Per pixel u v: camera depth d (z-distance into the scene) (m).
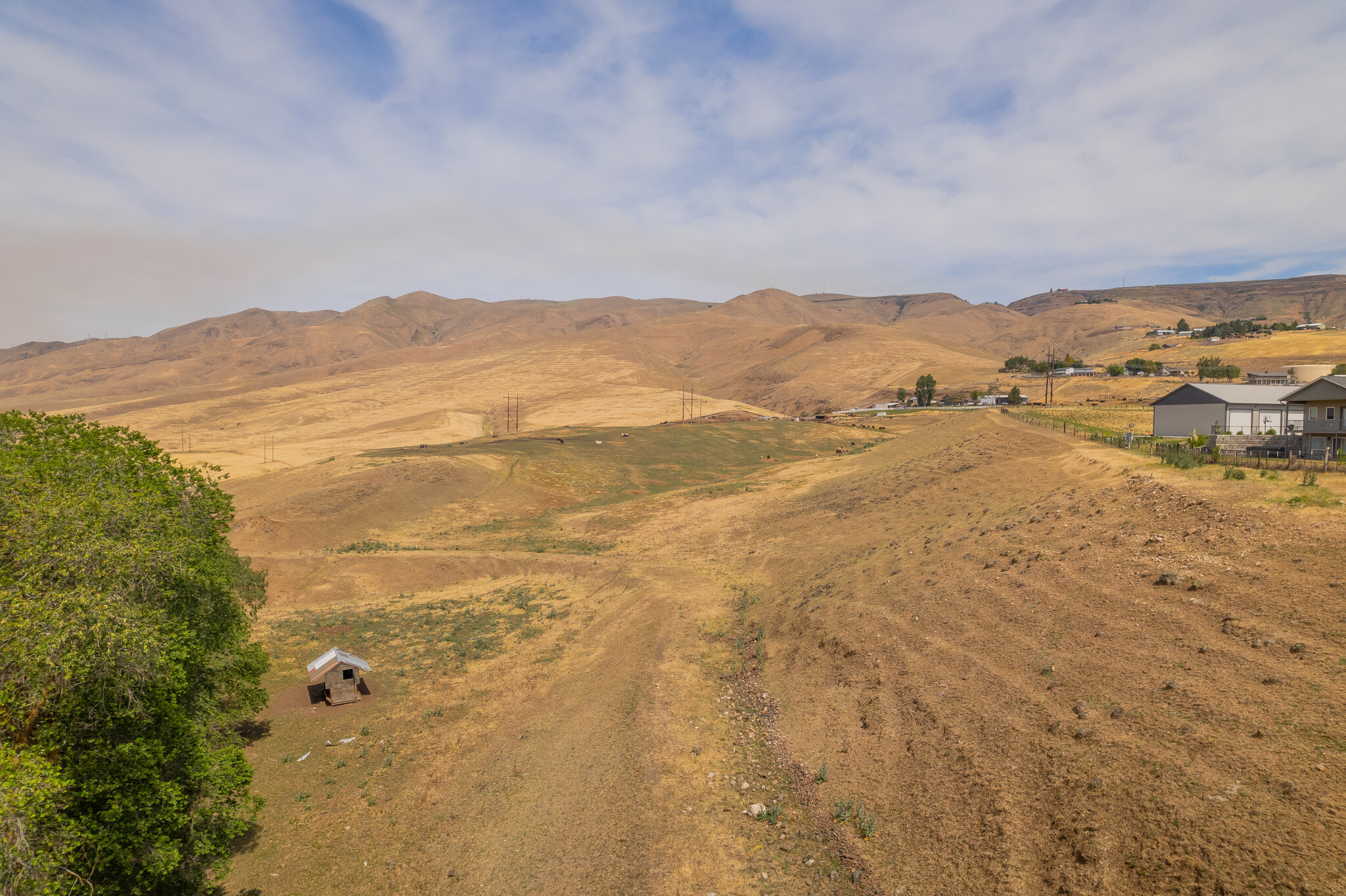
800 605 37.34
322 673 33.25
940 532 39.22
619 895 17.61
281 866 20.89
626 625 41.25
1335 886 11.63
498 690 34.00
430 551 65.50
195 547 22.00
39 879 11.98
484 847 20.91
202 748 18.58
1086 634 22.42
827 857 18.08
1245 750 15.24
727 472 108.38
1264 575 21.06
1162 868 13.65
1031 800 16.95
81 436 22.75
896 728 22.50
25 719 14.90
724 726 26.66
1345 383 40.91
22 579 15.32
